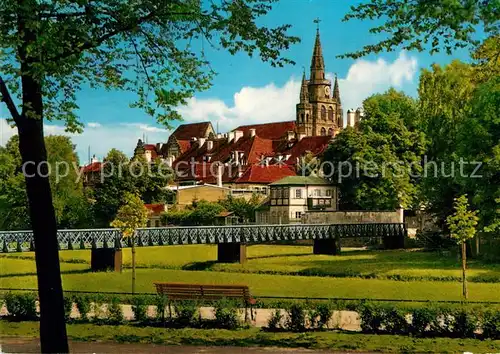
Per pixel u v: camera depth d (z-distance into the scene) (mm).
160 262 78188
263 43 22141
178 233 74188
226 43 22500
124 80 23234
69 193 114938
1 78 21156
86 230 69125
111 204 125375
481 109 66062
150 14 21891
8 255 85750
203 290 34938
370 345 26172
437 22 20656
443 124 88750
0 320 32219
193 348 25438
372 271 66250
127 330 29672
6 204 104250
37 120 22047
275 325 30234
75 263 80125
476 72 29500
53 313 22141
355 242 104875
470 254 78062
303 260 79062
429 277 62219
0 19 20328
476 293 52844
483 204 65938
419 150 104500
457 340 27312
